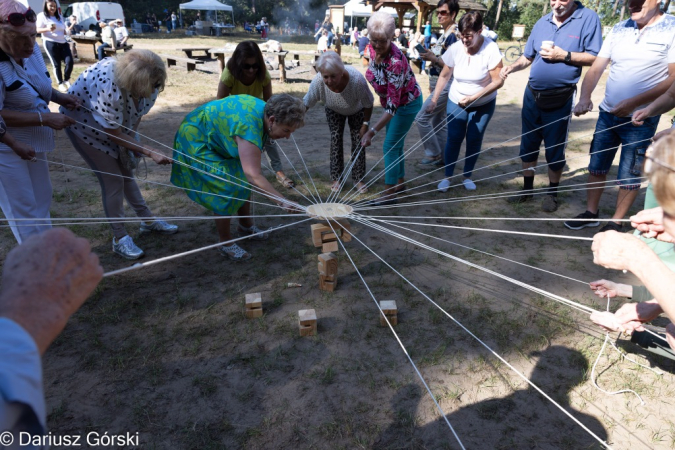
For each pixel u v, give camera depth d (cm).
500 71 470
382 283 356
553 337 295
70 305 81
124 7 4200
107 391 250
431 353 280
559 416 237
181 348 283
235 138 318
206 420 233
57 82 1080
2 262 371
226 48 1513
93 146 335
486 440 223
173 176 358
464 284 356
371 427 230
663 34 358
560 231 447
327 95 457
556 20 427
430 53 581
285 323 308
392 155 479
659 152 117
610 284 251
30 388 69
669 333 225
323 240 338
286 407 241
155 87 313
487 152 709
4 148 282
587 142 758
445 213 483
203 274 365
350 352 281
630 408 242
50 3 966
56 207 471
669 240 195
